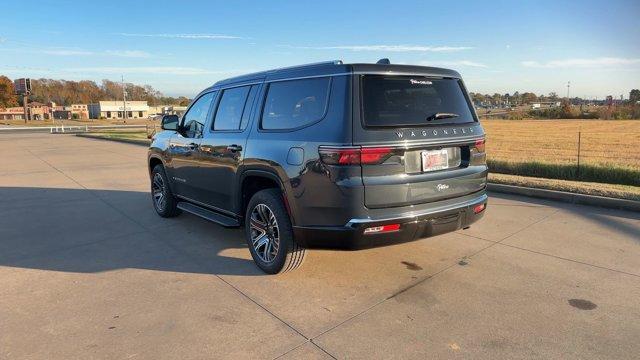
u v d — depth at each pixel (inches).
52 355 121.2
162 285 166.7
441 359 116.9
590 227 230.5
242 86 193.8
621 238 211.9
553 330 130.3
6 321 140.0
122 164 564.1
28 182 418.0
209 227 247.3
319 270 178.2
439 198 154.6
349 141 139.3
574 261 183.9
